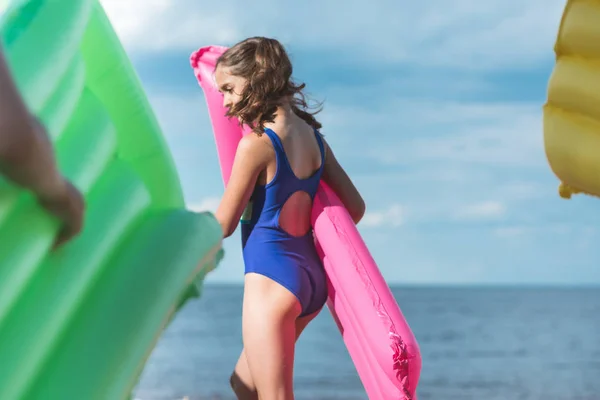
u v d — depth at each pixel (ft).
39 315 5.45
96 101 6.97
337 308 9.70
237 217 9.16
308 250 9.61
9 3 6.01
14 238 4.97
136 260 6.56
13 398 5.15
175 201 7.73
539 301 379.55
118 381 5.95
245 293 9.29
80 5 6.42
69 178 5.92
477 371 121.29
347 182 10.24
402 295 384.88
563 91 12.22
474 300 375.04
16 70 5.41
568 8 12.18
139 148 7.45
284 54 9.62
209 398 105.19
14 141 4.12
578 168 12.03
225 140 10.77
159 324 6.47
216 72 9.66
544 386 104.68
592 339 191.93
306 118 10.05
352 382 113.50
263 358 8.91
